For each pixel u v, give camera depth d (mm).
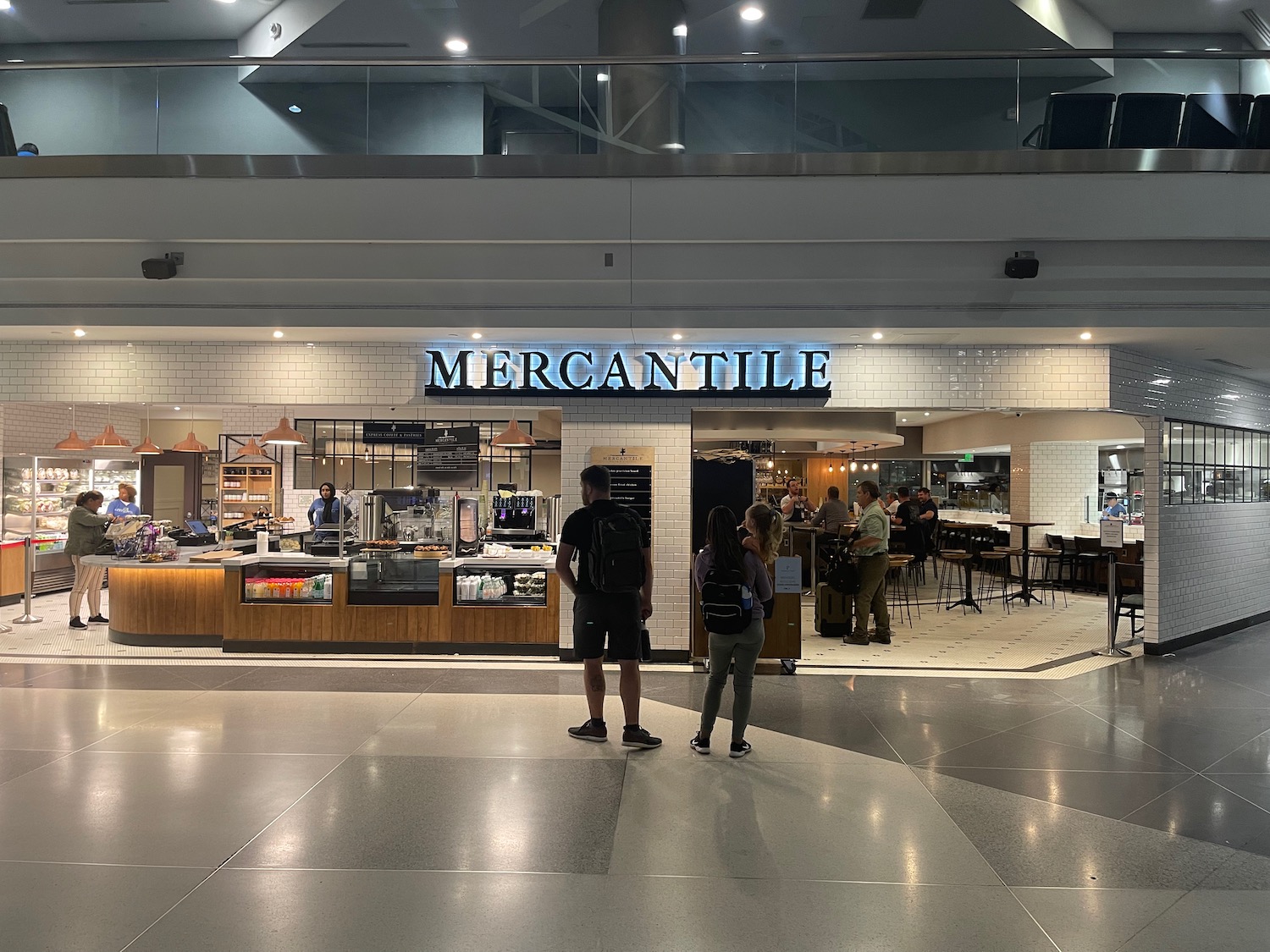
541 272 7168
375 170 6961
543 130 7141
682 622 8172
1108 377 8102
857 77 7094
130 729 5742
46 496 13078
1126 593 13578
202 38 10773
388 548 8609
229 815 4270
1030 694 6988
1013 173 6840
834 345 8180
